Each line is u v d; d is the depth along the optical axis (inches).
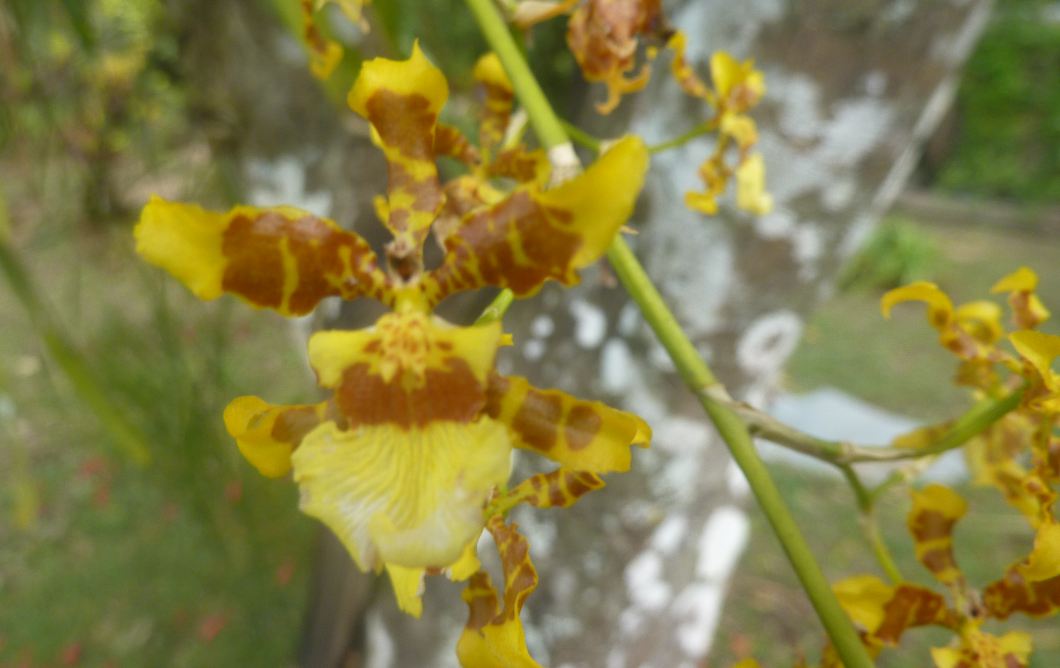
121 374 7.8
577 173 2.1
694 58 3.6
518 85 2.2
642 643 5.2
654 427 4.4
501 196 2.3
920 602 2.4
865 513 2.4
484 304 4.4
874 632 2.3
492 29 2.2
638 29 2.5
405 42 4.6
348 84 3.3
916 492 2.4
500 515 1.9
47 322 4.3
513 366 4.6
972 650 2.4
